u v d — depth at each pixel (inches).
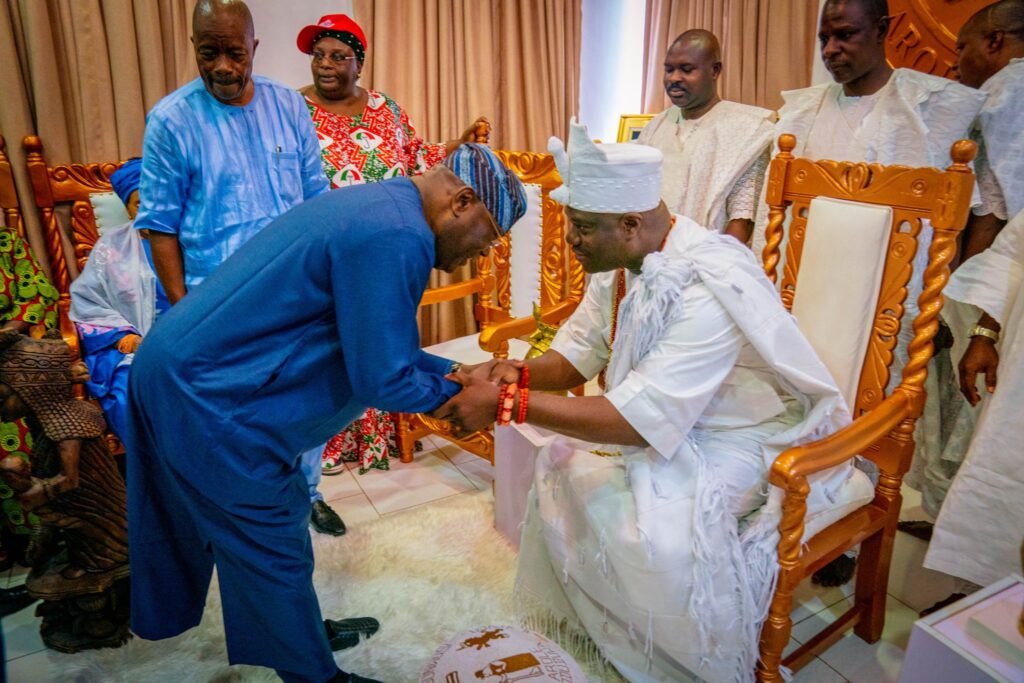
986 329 65.5
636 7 143.1
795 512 53.4
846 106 84.1
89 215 92.0
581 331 70.4
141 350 49.8
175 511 56.7
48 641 68.9
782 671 60.4
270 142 73.6
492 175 49.2
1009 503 61.1
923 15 109.0
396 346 47.3
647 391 54.7
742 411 60.7
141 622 59.4
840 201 64.0
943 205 56.4
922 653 47.3
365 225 45.6
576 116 132.8
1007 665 43.9
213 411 48.3
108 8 90.6
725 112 94.9
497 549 83.2
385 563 81.1
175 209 71.1
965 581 70.3
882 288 61.6
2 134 88.0
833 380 59.0
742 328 54.4
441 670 53.9
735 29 125.3
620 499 58.9
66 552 69.9
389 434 108.6
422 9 113.3
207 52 66.1
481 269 111.0
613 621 62.6
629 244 57.4
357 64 95.1
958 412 79.4
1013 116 73.2
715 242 58.0
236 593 55.7
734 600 54.9
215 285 48.9
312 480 86.4
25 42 87.7
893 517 64.2
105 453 65.7
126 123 94.8
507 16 119.3
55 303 84.4
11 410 60.4
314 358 49.8
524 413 54.6
